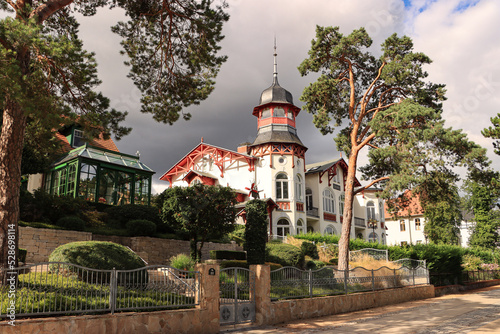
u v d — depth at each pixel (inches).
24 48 332.8
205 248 885.2
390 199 823.7
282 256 778.2
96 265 411.5
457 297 770.2
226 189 717.9
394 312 543.2
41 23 374.6
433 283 845.2
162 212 713.0
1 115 572.7
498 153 773.9
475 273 1064.2
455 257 922.1
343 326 421.7
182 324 351.3
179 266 627.5
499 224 1772.9
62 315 294.8
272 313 438.9
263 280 438.0
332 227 1609.3
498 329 384.5
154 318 332.8
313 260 879.7
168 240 799.7
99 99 405.1
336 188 1690.5
